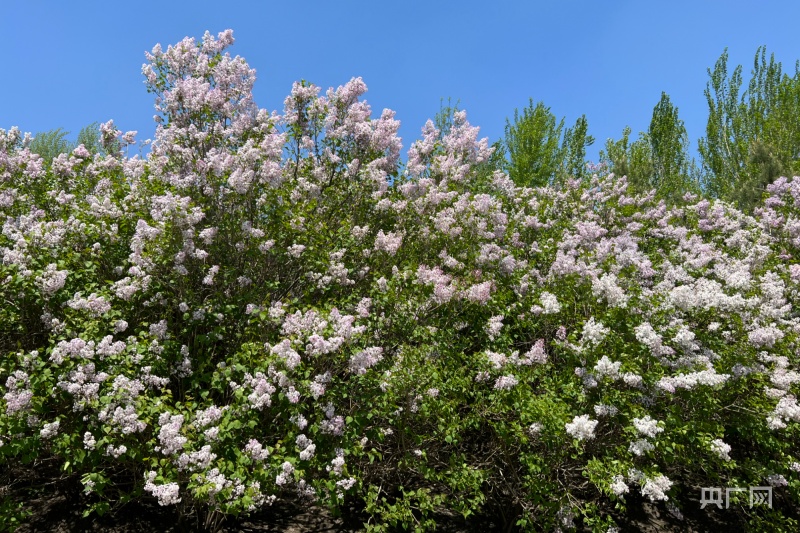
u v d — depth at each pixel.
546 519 4.69
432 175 8.06
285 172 6.38
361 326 4.73
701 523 5.83
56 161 6.66
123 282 4.75
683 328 5.30
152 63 6.84
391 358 4.99
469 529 5.21
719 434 5.02
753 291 6.43
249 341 4.95
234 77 6.83
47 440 4.10
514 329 6.21
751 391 5.53
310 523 4.95
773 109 25.42
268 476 3.96
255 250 5.56
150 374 4.38
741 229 9.76
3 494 4.64
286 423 4.36
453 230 6.72
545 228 8.75
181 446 3.72
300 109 7.09
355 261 6.27
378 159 6.98
